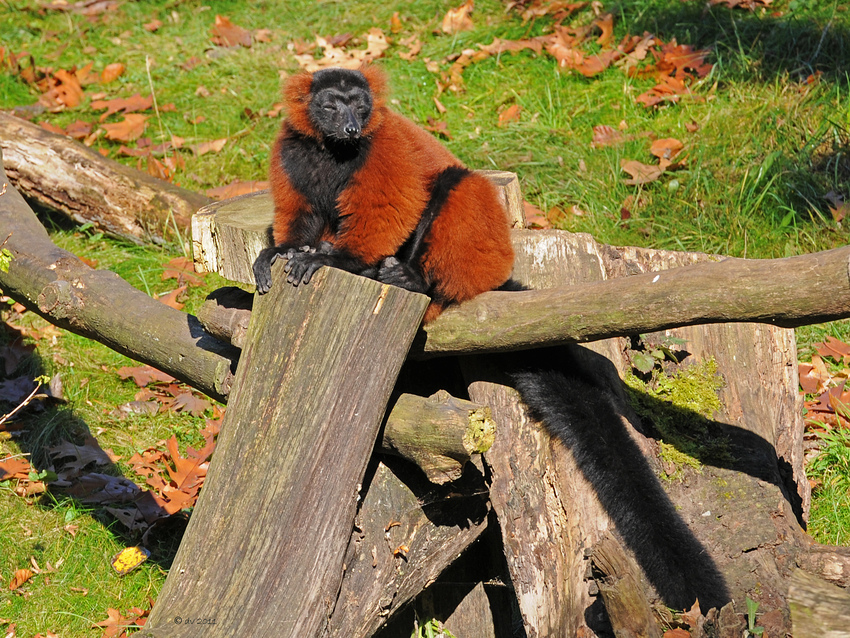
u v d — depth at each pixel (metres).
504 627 8.48
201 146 16.11
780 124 14.59
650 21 17.53
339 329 6.65
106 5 21.56
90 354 12.14
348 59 18.36
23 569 8.87
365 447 6.63
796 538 7.45
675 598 6.80
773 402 8.81
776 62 16.00
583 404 7.52
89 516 9.63
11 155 14.27
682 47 16.47
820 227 13.01
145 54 19.47
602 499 7.20
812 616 6.74
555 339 6.78
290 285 6.86
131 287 8.70
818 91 15.08
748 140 14.47
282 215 8.38
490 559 8.52
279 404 6.73
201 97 17.77
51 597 8.67
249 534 6.57
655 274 6.22
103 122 17.03
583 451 7.34
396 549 7.09
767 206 13.48
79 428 10.93
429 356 7.62
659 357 8.62
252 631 6.32
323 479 6.57
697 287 5.95
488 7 19.53
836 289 5.46
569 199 14.20
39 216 14.98
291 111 8.36
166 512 9.64
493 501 7.35
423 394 8.23
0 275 9.07
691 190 13.89
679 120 15.18
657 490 7.20
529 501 7.35
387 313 6.62
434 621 8.19
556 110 16.11
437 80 17.39
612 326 6.40
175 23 20.83
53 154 14.30
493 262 7.85
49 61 19.20
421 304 6.67
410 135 8.52
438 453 6.69
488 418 6.68
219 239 8.70
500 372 7.89
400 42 18.86
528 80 17.02
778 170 13.76
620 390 8.24
